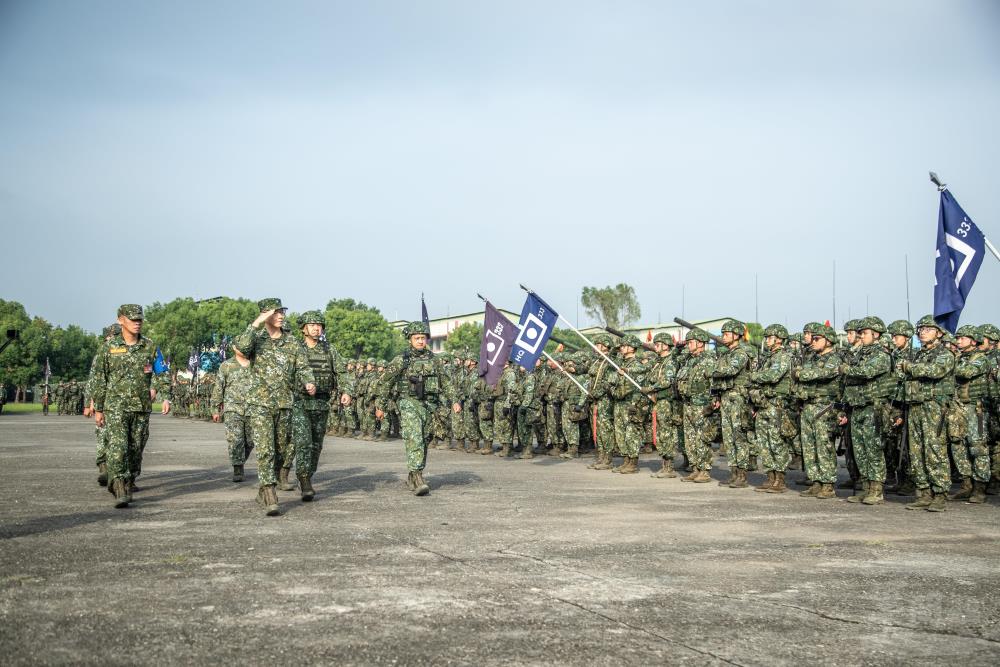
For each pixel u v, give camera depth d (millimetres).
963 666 4125
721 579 5902
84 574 5832
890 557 6773
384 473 13555
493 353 15695
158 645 4270
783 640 4492
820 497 11109
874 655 4266
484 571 6059
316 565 6203
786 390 11859
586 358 17922
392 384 10797
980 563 6551
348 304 99250
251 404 8977
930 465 9844
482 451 19906
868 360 10570
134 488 10992
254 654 4145
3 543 6945
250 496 10367
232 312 74812
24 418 41469
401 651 4215
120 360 9703
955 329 10836
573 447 18391
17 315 80500
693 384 12961
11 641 4309
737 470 12273
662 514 9195
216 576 5812
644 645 4367
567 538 7480
